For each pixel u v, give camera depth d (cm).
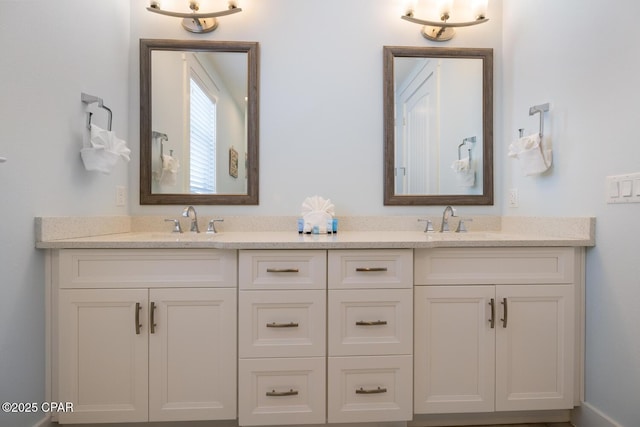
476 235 172
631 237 123
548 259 142
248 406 134
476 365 141
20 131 118
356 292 135
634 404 123
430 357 139
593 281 140
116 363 133
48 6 129
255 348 134
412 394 138
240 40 189
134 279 133
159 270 134
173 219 179
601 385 137
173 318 135
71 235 141
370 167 193
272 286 134
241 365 134
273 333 135
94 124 156
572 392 142
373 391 136
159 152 187
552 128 159
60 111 136
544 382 142
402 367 137
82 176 149
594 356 140
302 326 135
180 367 135
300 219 181
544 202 164
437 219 192
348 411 136
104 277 133
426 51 193
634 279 123
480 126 195
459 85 194
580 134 143
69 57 141
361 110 192
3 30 111
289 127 191
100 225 158
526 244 139
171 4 188
